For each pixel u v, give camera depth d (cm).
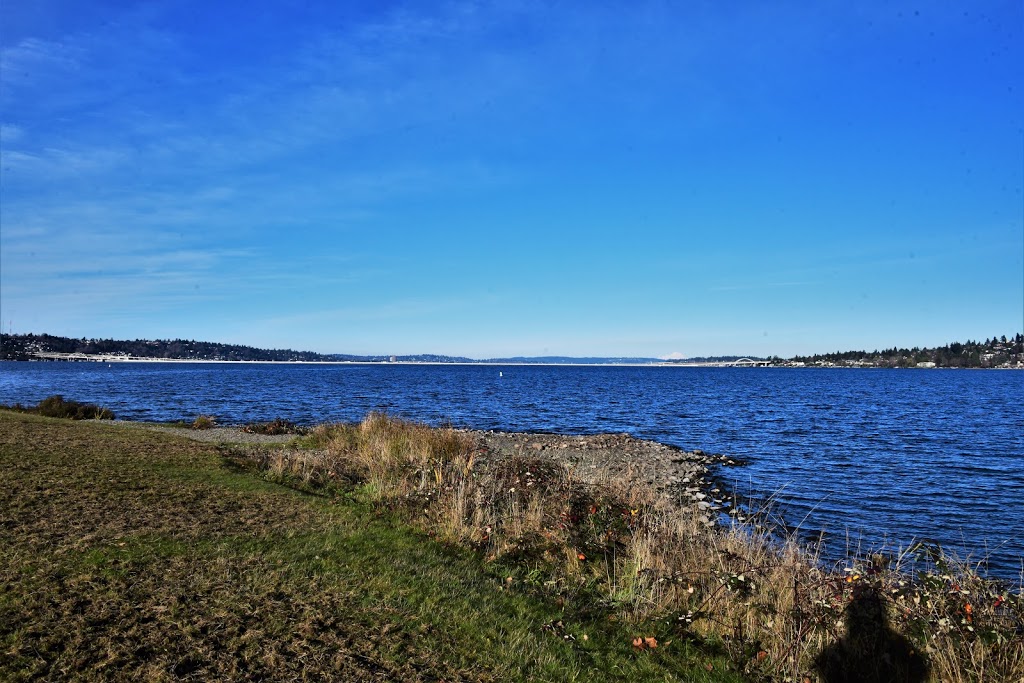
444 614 563
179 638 468
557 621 596
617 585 724
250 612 521
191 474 1094
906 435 2839
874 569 634
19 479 909
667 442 2600
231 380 8062
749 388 7419
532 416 3706
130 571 586
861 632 565
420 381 8706
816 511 1430
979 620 580
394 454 1399
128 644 452
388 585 615
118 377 8862
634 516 902
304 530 783
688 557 760
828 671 545
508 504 962
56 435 1473
